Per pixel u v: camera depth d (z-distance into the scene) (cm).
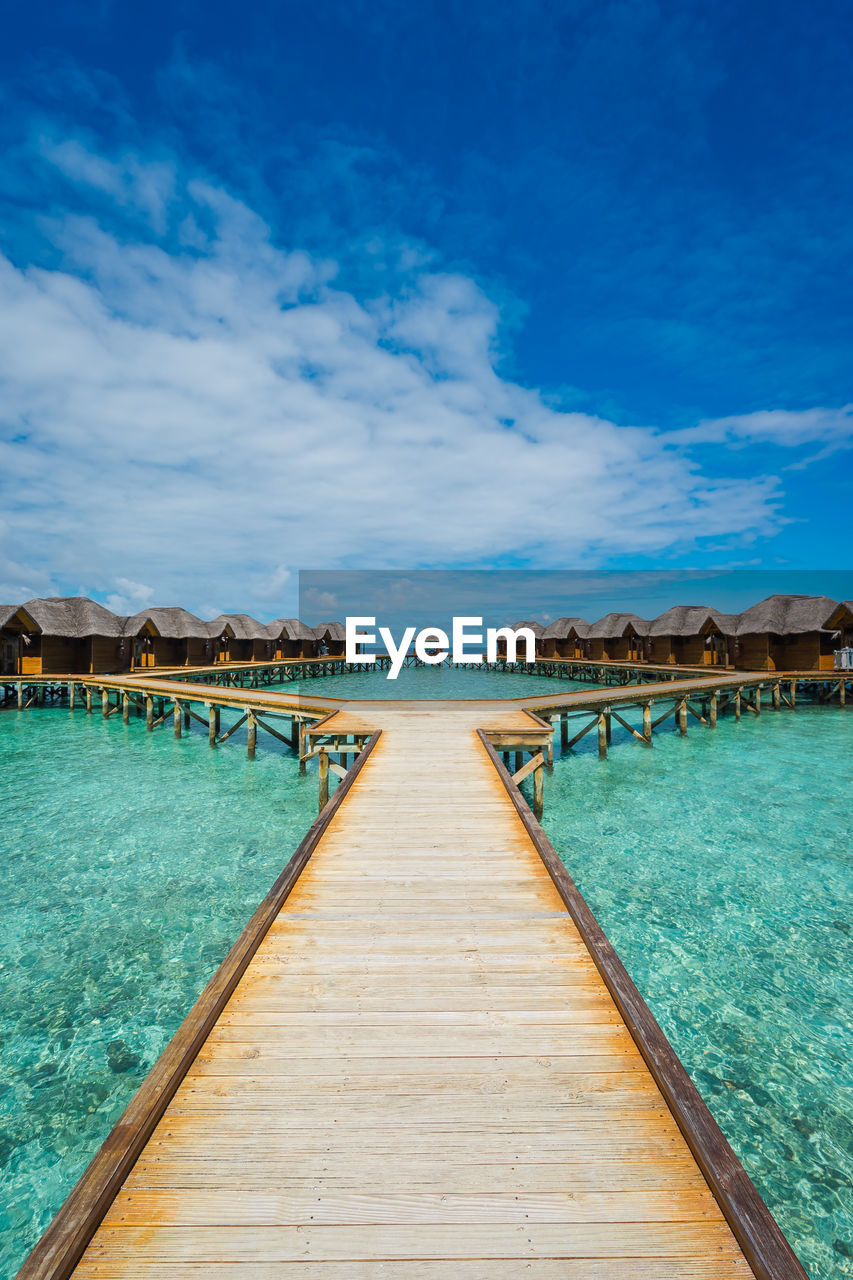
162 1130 262
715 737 2025
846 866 927
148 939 726
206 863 954
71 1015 587
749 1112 465
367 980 380
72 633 3184
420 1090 287
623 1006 338
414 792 799
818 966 662
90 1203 218
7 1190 408
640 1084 293
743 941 713
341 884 523
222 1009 348
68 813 1207
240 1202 230
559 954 411
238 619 4441
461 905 484
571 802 1255
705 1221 223
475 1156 250
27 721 2461
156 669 3475
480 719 1406
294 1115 271
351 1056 310
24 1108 475
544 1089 288
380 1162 247
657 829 1091
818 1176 411
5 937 730
